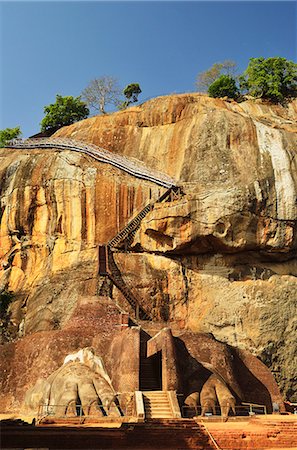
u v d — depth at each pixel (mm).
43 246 41344
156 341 23234
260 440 15766
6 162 47500
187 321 36500
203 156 41469
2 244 42938
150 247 38469
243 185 37344
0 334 37031
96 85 65312
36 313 37062
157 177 40375
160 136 45938
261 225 37031
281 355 35125
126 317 25984
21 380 24891
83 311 26656
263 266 37906
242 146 41375
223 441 15602
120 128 47938
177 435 15594
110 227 39750
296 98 52594
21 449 14188
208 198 36938
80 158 42906
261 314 35938
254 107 49875
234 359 25484
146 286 36812
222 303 36656
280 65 53625
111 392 20922
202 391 21516
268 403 24547
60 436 15148
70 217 40656
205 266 38062
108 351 23938
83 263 38531
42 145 48125
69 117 58844
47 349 24938
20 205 42625
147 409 19734
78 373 21828
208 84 61375
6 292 40344
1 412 24203
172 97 48500
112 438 15266
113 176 41312
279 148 40656
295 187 38438
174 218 37062
